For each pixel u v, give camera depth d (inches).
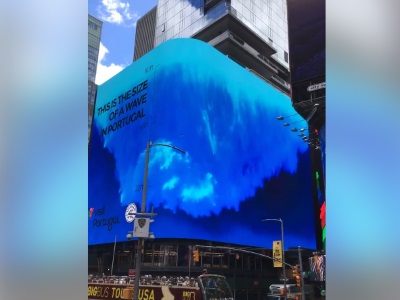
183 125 2124.8
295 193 2596.0
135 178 2249.0
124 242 2214.6
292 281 2309.3
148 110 2317.9
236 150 2314.2
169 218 1987.0
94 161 2699.3
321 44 1796.3
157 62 2364.7
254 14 3240.7
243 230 2209.6
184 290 1176.2
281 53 3523.6
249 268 2207.2
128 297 828.6
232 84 2427.4
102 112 2797.7
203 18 3125.0
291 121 2780.5
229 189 2197.3
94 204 2536.9
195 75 2239.2
